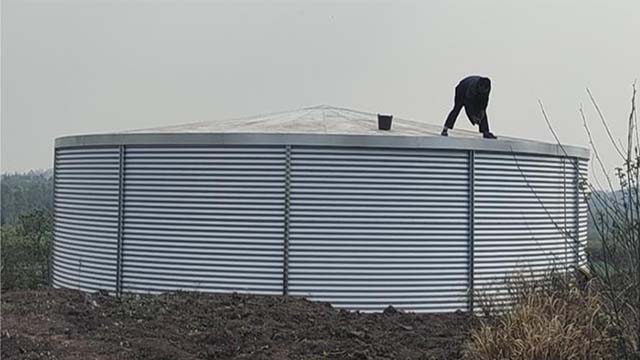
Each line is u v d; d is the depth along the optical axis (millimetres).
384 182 35625
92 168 39656
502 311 26578
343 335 26859
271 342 25516
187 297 33000
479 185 37188
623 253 19266
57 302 30359
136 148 37594
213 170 36094
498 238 37781
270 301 32438
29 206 75312
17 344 23703
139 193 37562
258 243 35531
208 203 36156
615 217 19172
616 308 19953
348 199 35406
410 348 25719
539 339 21859
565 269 31453
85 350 23812
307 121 43438
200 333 26281
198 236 36281
